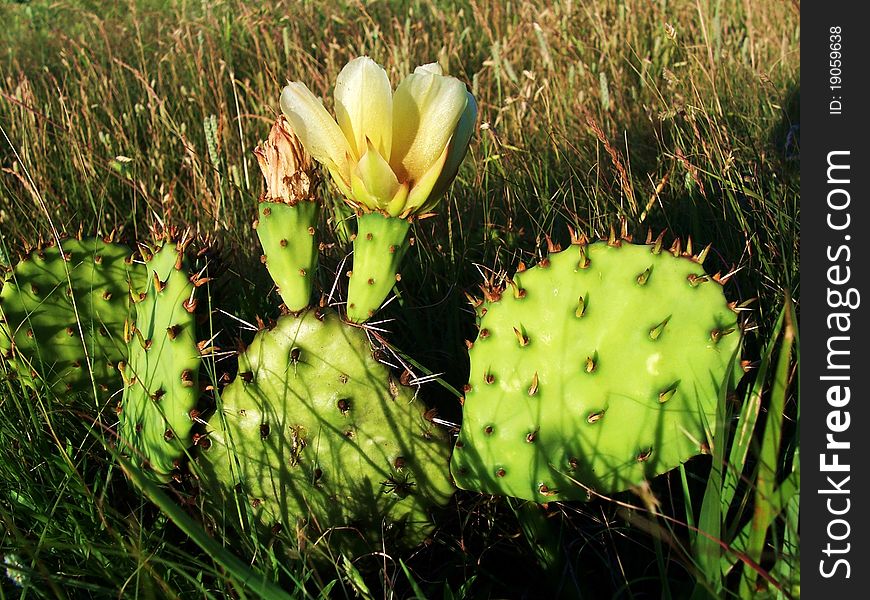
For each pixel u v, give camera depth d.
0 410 0.41
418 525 0.36
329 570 0.37
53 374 0.41
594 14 0.99
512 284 0.35
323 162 0.34
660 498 0.39
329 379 0.35
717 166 0.60
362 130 0.33
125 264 0.42
